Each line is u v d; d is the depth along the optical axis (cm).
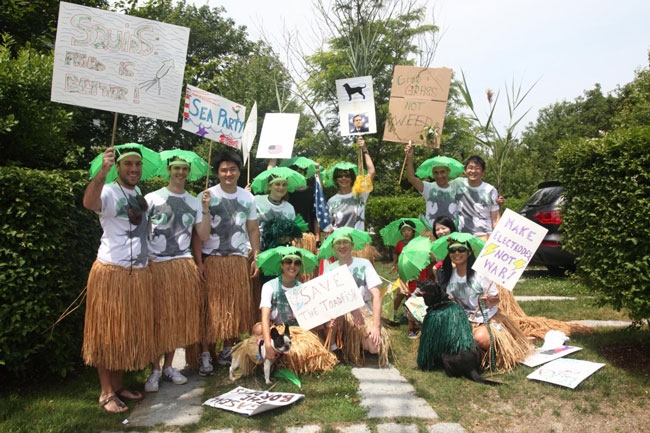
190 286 393
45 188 368
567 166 448
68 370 414
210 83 1429
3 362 346
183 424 325
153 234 388
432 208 564
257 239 456
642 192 383
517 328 439
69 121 518
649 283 383
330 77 1777
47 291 367
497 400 354
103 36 351
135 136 1138
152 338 366
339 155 1984
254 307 449
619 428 316
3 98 432
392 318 594
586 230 423
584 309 630
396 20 1494
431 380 392
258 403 344
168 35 370
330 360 415
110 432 315
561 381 372
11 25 662
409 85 557
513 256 412
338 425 319
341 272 413
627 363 411
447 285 457
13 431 309
